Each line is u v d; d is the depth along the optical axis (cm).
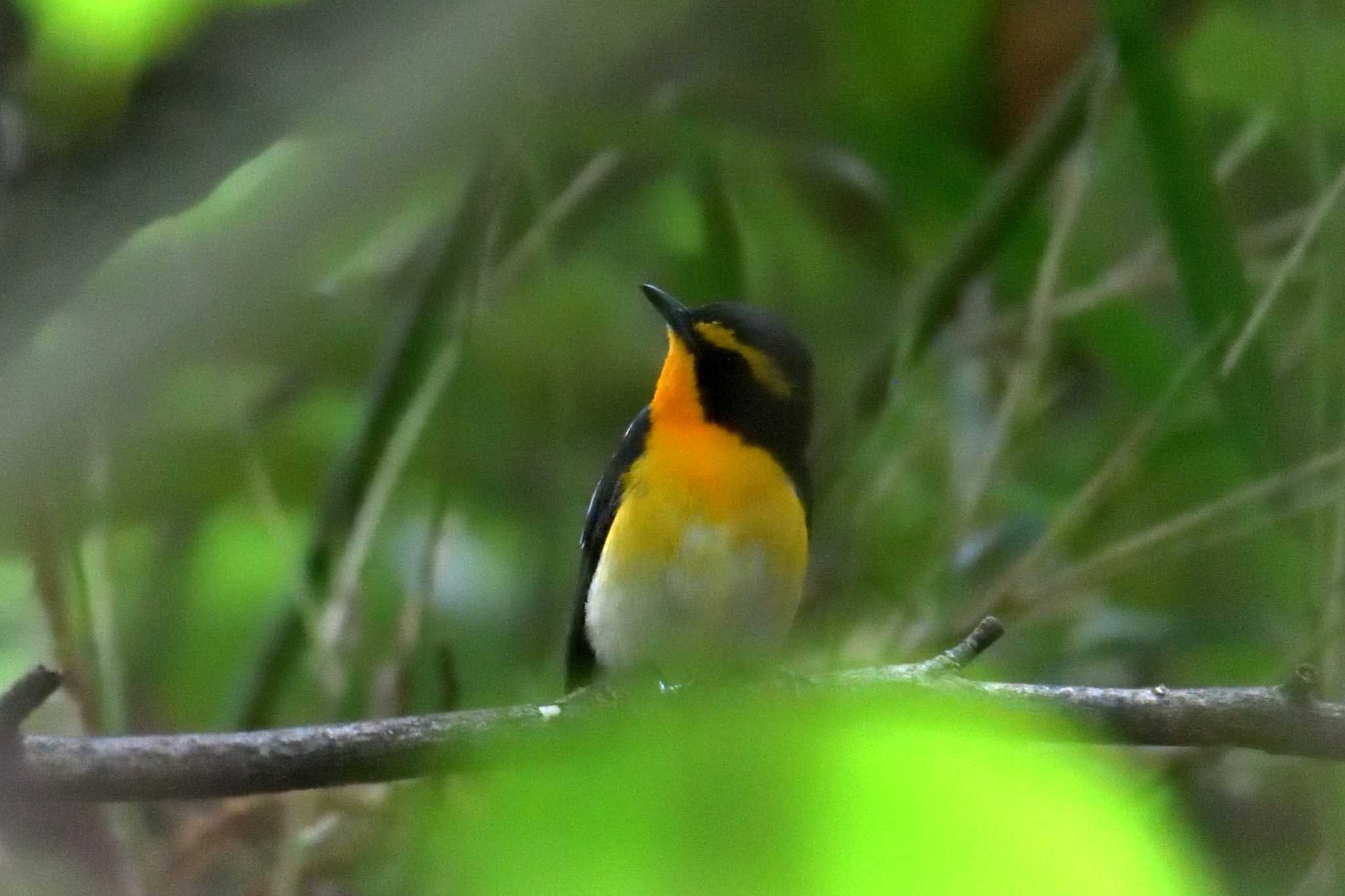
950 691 554
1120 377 952
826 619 968
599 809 260
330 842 839
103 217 443
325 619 859
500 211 902
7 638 910
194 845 831
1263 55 979
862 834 247
